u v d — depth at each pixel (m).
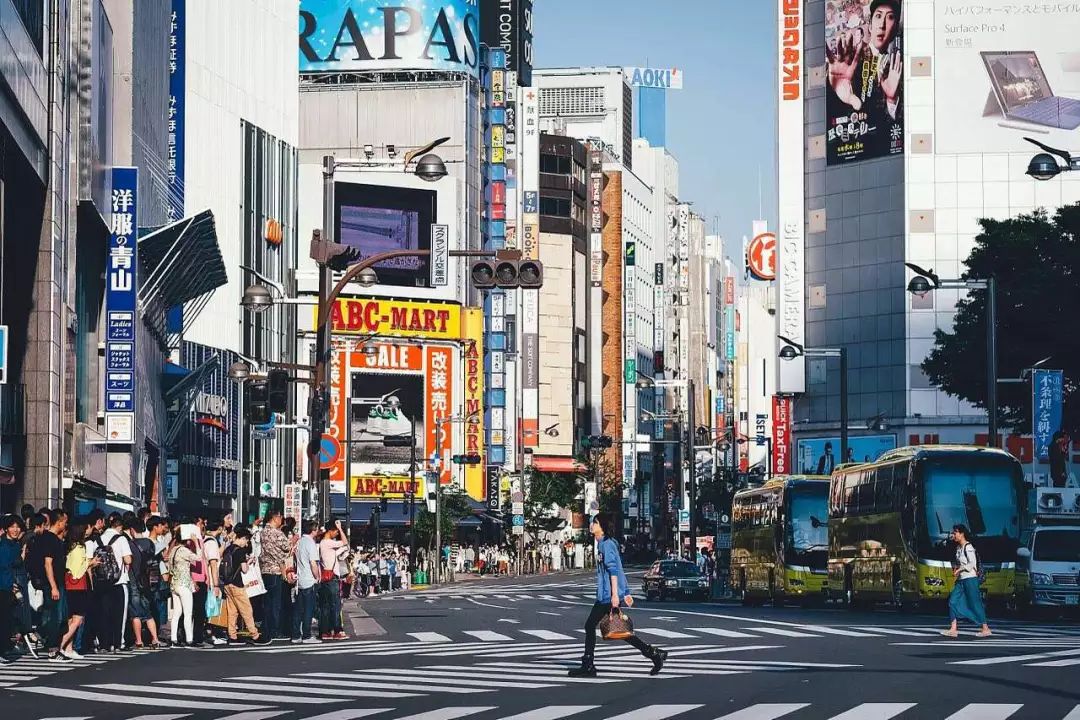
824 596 56.50
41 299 44.12
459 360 124.31
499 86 141.75
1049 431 55.28
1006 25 123.06
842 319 126.25
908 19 123.06
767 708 17.75
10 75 37.88
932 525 44.66
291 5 105.81
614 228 182.38
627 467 179.50
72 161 47.06
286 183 104.31
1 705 19.09
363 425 120.31
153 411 63.62
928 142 123.00
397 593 79.94
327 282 39.94
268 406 37.88
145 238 53.81
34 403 43.81
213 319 89.19
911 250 122.88
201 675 23.39
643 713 17.48
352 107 131.00
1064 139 122.38
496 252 33.41
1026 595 44.53
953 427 121.19
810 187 128.25
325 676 23.22
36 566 25.66
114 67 59.03
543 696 19.84
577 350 171.25
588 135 195.00
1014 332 59.94
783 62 129.00
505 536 134.50
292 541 33.34
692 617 43.22
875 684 20.59
